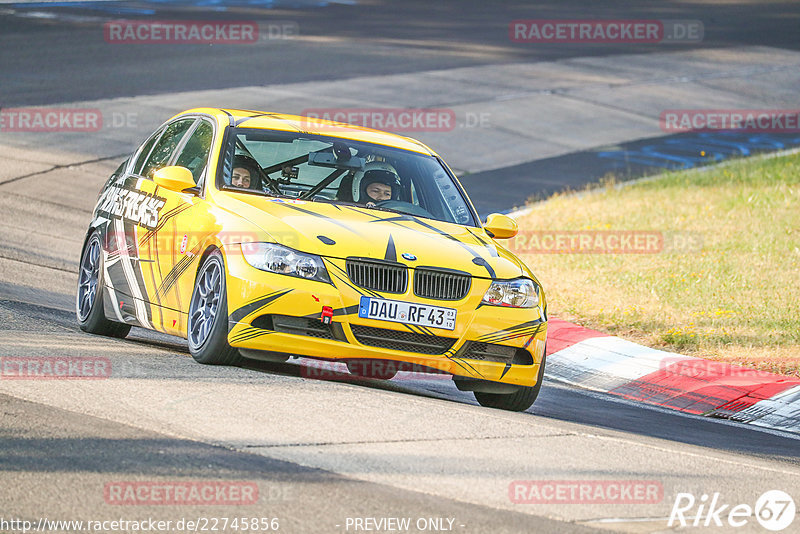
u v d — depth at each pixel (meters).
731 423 31.25
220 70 99.12
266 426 20.12
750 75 121.75
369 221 26.88
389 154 30.67
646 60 125.69
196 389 22.52
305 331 24.75
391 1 161.62
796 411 31.75
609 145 88.81
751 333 40.22
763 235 58.66
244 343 24.78
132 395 21.61
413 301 25.09
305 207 27.05
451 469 18.72
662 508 18.03
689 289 47.28
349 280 24.81
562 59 122.19
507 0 170.88
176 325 27.39
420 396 25.86
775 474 22.14
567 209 66.44
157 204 29.27
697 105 106.38
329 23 135.75
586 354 38.12
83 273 33.03
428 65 111.56
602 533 16.33
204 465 17.50
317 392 23.44
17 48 101.44
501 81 107.06
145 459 17.55
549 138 88.94
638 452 22.03
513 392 26.69
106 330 32.06
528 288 26.78
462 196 30.73
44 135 71.94
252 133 29.67
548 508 17.25
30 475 16.38
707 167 82.00
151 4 139.50
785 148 90.31
